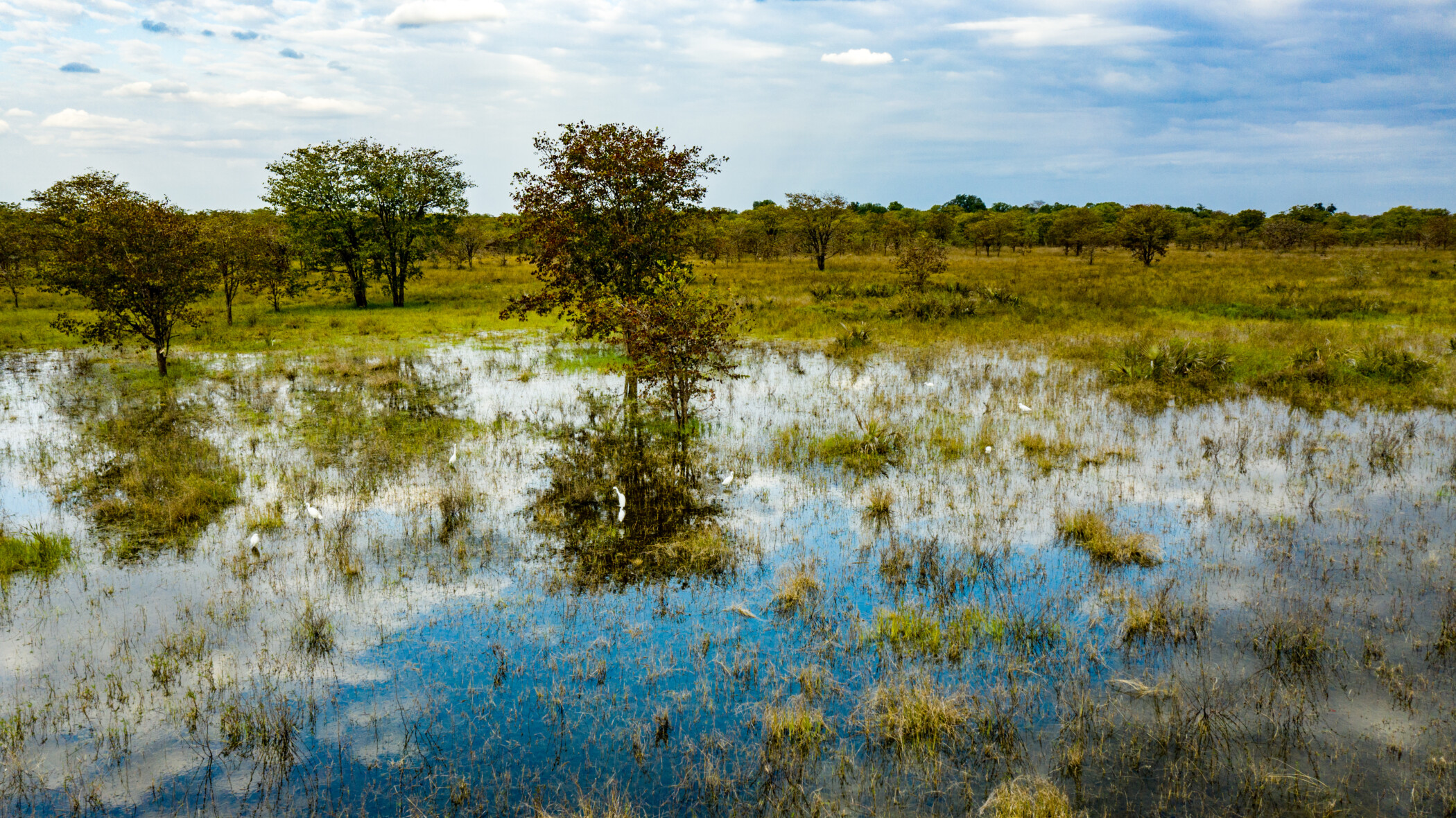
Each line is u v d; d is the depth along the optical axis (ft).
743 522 28.35
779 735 16.12
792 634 20.49
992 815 14.08
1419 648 18.97
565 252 48.14
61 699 17.43
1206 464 33.81
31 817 13.98
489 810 14.23
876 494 29.81
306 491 31.27
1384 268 141.69
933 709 16.46
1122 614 21.03
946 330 75.66
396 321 89.15
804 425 41.47
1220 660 18.74
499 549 25.93
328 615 21.36
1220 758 15.35
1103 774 15.05
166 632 20.30
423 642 20.03
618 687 18.13
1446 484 30.71
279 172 101.19
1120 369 52.24
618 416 44.42
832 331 76.74
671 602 22.31
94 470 34.53
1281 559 24.21
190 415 44.73
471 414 45.09
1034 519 28.22
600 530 27.61
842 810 14.29
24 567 24.25
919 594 22.56
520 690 17.99
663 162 47.65
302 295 118.93
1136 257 178.50
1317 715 16.61
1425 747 15.51
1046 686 17.97
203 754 15.76
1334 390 46.75
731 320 42.88
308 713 17.07
